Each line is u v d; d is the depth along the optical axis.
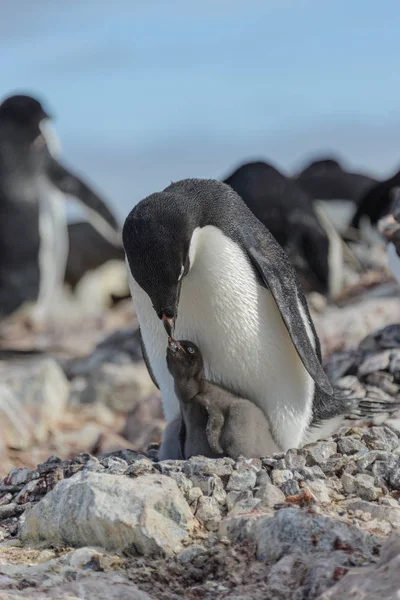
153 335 11.36
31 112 29.42
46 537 9.45
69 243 32.16
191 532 9.05
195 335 11.13
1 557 9.08
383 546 8.09
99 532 9.07
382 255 27.28
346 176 29.70
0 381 17.66
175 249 10.18
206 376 11.37
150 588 8.27
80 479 9.58
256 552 8.62
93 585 8.05
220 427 10.86
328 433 12.19
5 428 16.73
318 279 22.53
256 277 11.01
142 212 10.32
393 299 19.70
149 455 12.54
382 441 10.82
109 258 32.44
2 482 11.21
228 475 9.88
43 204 29.67
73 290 32.09
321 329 18.31
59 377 19.06
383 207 27.47
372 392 13.62
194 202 10.59
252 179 22.08
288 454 10.32
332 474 10.12
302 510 8.77
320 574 7.93
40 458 16.17
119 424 18.28
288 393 11.36
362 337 18.00
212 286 10.75
